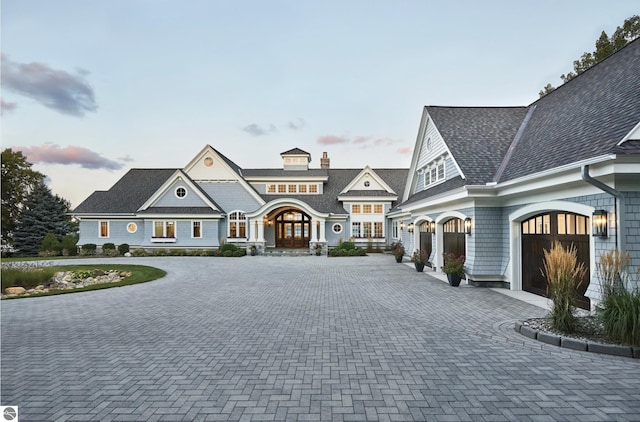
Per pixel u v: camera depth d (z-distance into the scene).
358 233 32.25
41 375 4.75
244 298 10.32
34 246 35.12
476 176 11.72
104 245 29.50
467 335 6.45
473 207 11.83
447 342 6.03
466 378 4.49
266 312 8.48
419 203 16.42
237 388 4.27
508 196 11.16
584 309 8.22
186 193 30.67
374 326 7.11
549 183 8.59
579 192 8.14
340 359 5.24
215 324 7.42
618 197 6.97
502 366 4.89
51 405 3.87
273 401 3.91
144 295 11.01
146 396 4.07
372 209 32.31
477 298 9.94
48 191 37.44
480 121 15.19
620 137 6.86
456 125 15.04
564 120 10.68
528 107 15.73
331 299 10.00
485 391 4.11
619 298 5.52
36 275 14.69
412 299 9.88
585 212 7.83
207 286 12.65
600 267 7.23
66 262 23.12
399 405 3.79
